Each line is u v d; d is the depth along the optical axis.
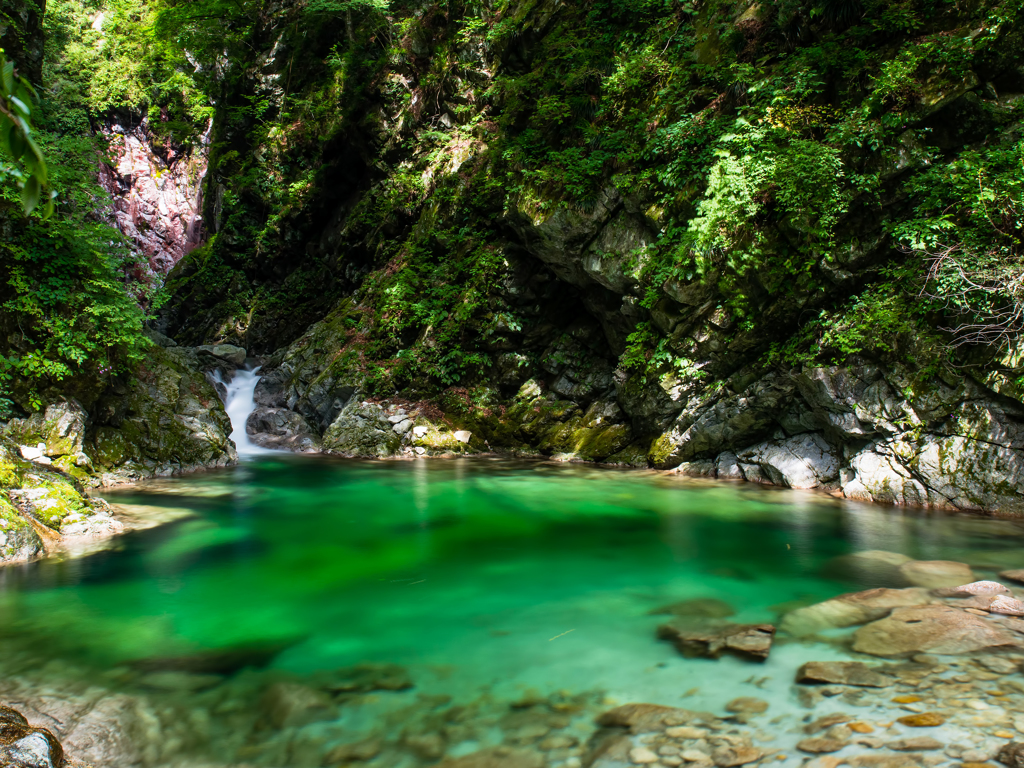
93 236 10.40
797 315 10.43
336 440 14.86
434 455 14.38
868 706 3.35
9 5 11.45
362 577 6.03
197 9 21.09
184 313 22.61
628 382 12.82
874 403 9.40
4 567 6.13
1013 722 3.12
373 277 18.06
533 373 15.38
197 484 10.75
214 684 3.84
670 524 8.15
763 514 8.68
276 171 21.06
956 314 8.66
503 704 3.56
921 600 5.01
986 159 8.61
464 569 6.29
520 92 15.12
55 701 3.61
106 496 9.45
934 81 9.12
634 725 3.28
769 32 11.33
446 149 17.64
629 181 11.73
